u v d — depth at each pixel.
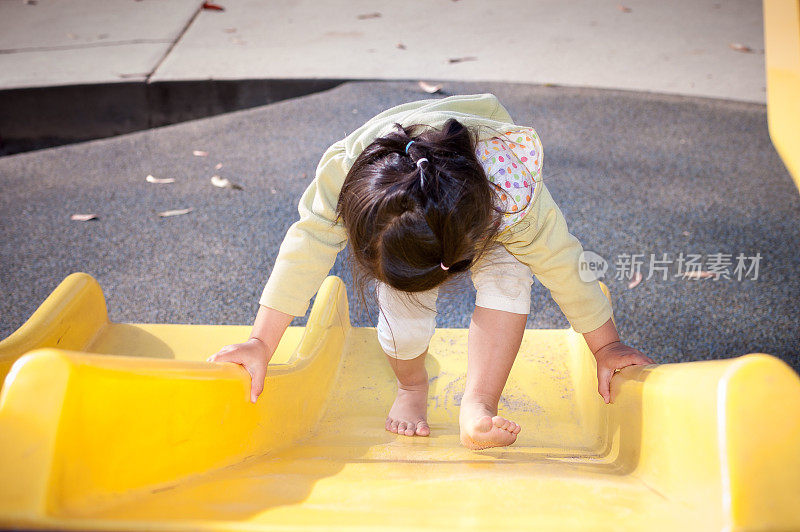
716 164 3.53
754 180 3.38
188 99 4.39
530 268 1.51
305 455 1.31
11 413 0.76
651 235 2.92
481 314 1.50
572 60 4.71
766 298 2.54
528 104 4.13
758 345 2.29
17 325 2.42
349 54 4.79
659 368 1.13
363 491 0.93
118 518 0.75
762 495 0.76
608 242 2.87
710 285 2.62
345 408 1.84
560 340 2.05
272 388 1.38
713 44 4.95
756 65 4.64
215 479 1.00
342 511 0.81
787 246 2.85
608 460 1.32
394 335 1.64
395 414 1.73
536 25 5.27
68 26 5.25
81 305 1.87
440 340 2.08
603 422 1.53
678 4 5.61
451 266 1.21
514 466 1.18
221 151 3.80
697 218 3.05
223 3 5.68
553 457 1.38
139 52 4.79
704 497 0.82
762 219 3.05
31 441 0.75
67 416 0.77
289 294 1.44
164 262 2.82
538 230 1.46
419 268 1.19
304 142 3.83
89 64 4.59
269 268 2.78
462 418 1.42
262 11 5.54
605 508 0.85
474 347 1.50
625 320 2.44
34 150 4.18
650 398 1.06
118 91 4.34
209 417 1.06
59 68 4.53
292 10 5.56
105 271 2.76
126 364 0.88
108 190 3.43
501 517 0.79
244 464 1.16
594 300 1.50
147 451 0.91
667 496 0.92
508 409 1.81
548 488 0.96
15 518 0.72
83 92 4.32
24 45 4.93
